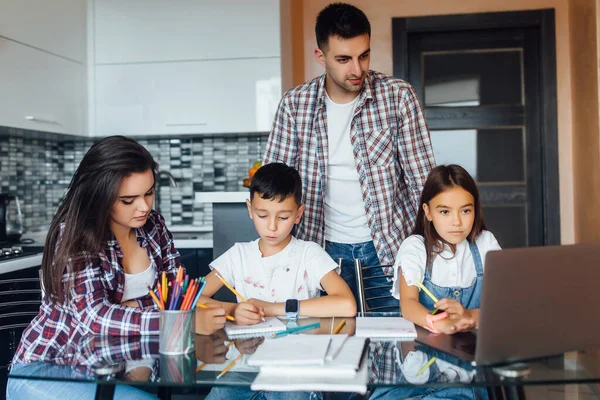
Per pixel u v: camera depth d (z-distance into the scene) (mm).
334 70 2014
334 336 1282
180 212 3703
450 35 3645
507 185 3639
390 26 3592
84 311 1392
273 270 1784
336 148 2160
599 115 2939
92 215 1425
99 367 1168
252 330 1400
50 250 1439
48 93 3008
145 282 1590
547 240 3512
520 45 3605
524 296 1115
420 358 1190
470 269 1718
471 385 1051
